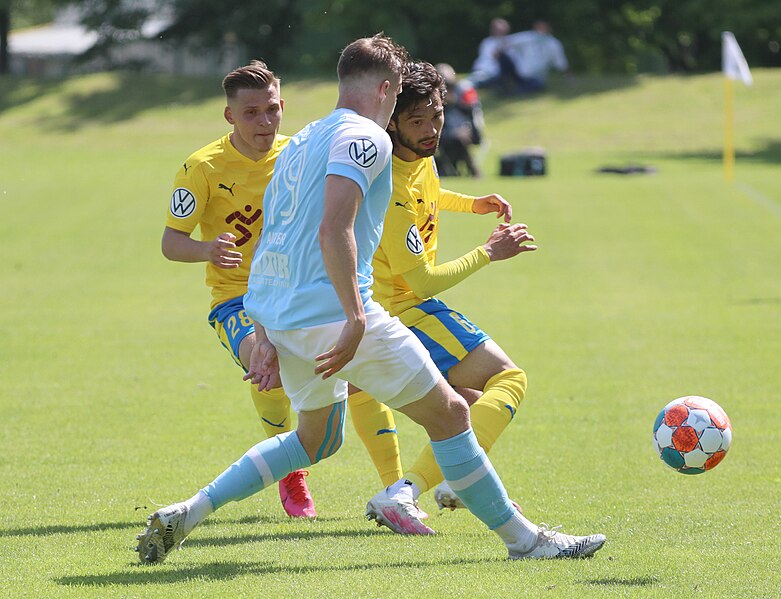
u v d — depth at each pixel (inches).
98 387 1312.7
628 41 6953.7
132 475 923.4
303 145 620.1
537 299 1973.4
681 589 593.6
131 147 5014.8
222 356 1515.7
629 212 2994.6
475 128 3671.3
